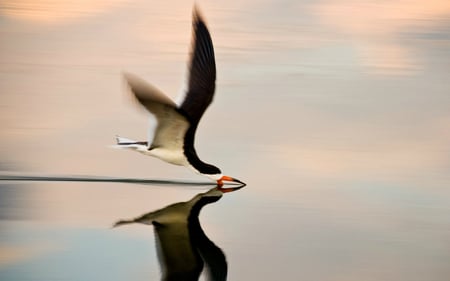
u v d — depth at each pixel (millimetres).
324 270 11141
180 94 12406
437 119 17078
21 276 10672
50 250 11453
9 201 13039
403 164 14875
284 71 19703
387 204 13312
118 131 15922
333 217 12828
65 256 11281
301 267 11211
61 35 21688
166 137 12344
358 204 13297
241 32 22422
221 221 12602
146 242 11766
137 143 12711
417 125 16734
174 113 11477
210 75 12477
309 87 18766
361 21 23922
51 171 14109
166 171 14461
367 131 16344
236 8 24812
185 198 13406
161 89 17672
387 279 10938
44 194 13383
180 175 14336
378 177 14344
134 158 14914
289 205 13195
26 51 20422
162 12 24125
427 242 12078
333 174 14414
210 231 12227
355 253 11664
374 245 11945
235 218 12703
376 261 11438
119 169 14406
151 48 20859
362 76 19578
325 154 15227
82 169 14305
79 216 12578
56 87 18219
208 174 13258
